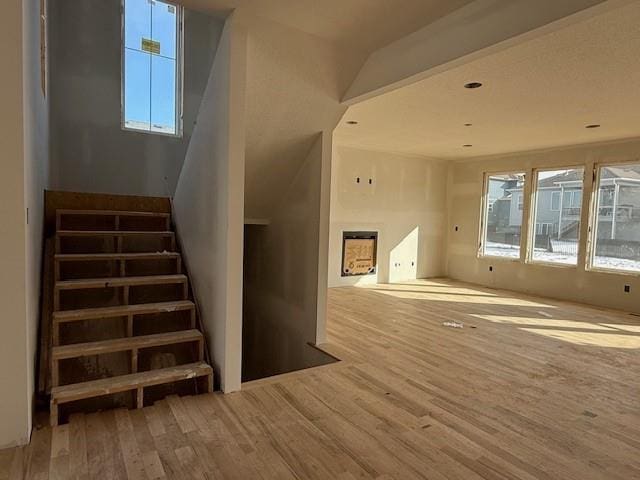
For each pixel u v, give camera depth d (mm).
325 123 3674
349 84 3406
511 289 7344
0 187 1900
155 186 5238
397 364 3406
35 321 2496
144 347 2717
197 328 3133
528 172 7094
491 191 7820
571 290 6484
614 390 2979
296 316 4219
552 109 4320
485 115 4645
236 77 2652
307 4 2492
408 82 2957
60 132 4605
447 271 8609
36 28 2672
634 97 3842
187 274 3547
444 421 2439
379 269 7652
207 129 3057
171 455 2004
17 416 2021
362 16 2605
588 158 6262
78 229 3717
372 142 6562
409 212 7988
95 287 2916
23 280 1978
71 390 2328
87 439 2121
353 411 2535
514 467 1992
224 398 2674
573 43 2705
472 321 4961
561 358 3674
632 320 5230
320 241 3846
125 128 5027
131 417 2379
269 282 4746
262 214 4594
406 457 2049
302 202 4055
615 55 2895
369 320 4891
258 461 1978
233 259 2730
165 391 2855
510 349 3902
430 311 5449
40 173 3096
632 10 2270
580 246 6387
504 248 7586
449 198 8555
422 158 8055
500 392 2893
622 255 5977
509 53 2873
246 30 2652
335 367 3309
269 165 3877
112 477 1817
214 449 2066
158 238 3799
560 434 2326
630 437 2312
